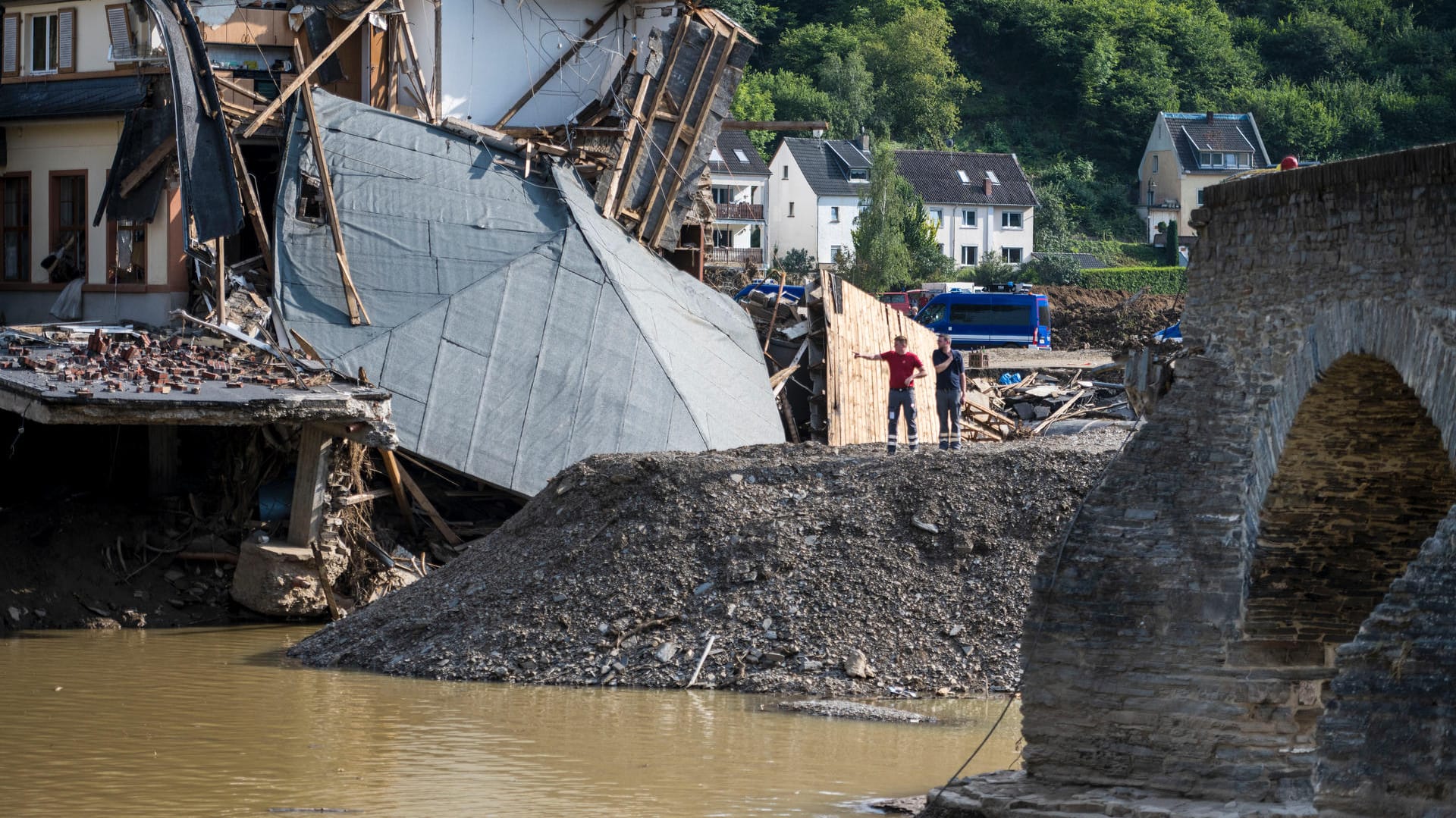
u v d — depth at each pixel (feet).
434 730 111.96
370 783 96.78
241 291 190.90
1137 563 86.63
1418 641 64.59
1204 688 84.79
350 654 138.92
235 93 217.15
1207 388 86.79
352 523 167.02
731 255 545.03
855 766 102.53
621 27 248.11
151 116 201.46
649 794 94.94
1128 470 87.61
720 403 205.77
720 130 230.48
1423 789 63.82
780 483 144.15
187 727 112.16
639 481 145.28
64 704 119.44
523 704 121.39
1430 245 70.28
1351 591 85.10
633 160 221.87
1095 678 87.40
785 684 126.11
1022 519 137.69
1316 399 79.41
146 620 159.53
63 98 216.33
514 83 238.89
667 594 135.23
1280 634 85.46
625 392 193.47
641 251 216.33
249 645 148.77
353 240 191.31
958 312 353.92
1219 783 84.12
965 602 132.36
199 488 176.86
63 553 162.81
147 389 153.07
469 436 182.39
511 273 194.39
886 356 163.02
